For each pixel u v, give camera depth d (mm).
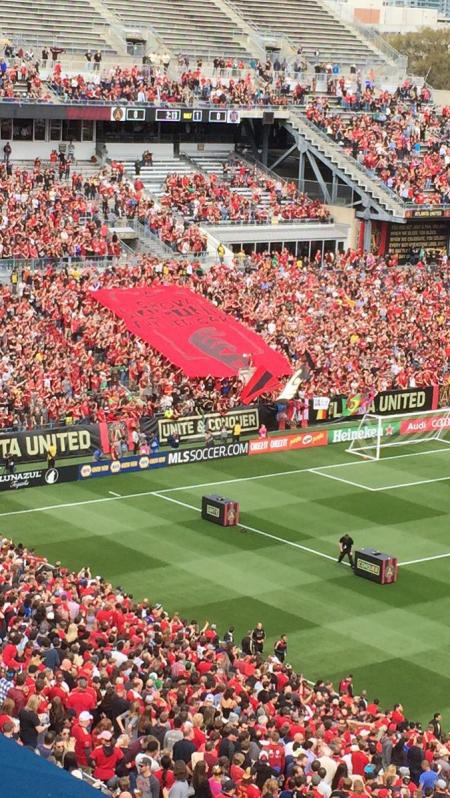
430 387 84688
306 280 94938
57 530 59188
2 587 41625
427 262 108875
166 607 50531
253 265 95812
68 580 44906
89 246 88750
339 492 67750
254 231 102625
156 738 29281
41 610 38656
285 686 38500
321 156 110000
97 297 82812
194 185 104812
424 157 112375
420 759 33844
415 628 50031
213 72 113375
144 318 81750
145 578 53562
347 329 88375
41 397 70688
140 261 89938
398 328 90438
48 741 28031
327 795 28156
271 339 84250
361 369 83625
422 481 70562
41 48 106500
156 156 110562
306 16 128750
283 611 50969
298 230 105062
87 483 67375
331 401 80000
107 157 106875
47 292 81062
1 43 103688
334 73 121062
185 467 71375
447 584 55000
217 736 30109
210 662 38531
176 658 38156
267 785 26781
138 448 71000
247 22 123875
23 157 102375
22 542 57156
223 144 114688
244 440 74688
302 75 117250
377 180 106812
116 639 38938
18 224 88062
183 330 81375
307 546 58906
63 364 74062
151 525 60750
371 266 102000
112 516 61812
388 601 52719
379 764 32719
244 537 59688
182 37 118062
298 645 47719
